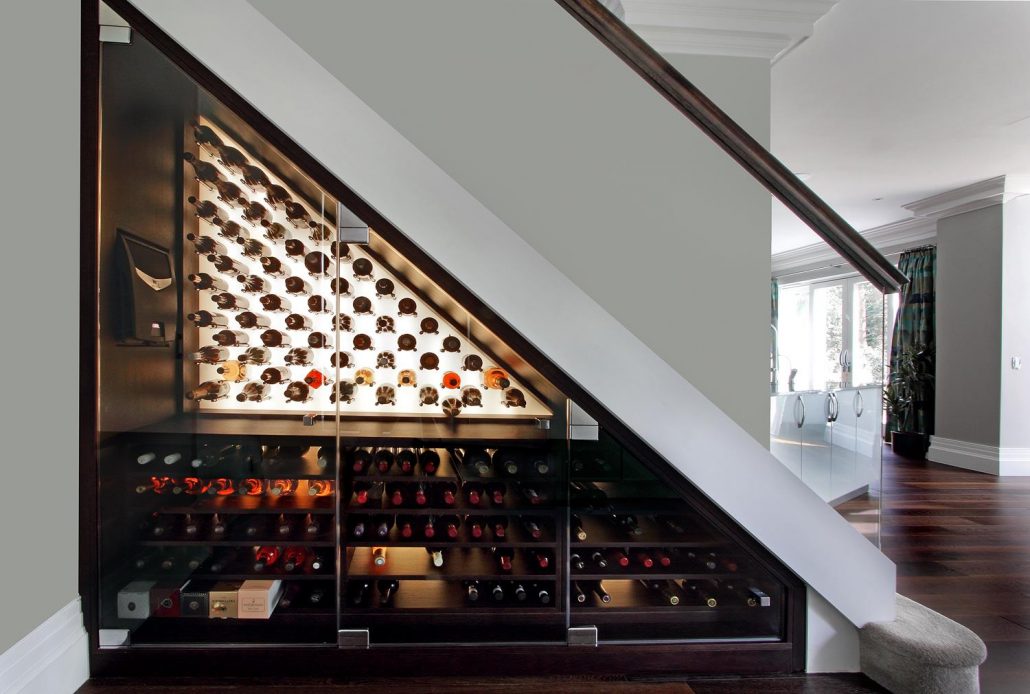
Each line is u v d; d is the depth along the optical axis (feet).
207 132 4.62
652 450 4.96
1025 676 5.08
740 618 5.01
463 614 4.86
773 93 8.95
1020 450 14.08
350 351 4.81
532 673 4.86
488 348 4.86
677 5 6.85
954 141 10.93
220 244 4.72
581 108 7.02
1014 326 13.99
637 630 4.97
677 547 4.99
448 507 4.88
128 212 4.61
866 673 4.95
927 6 6.78
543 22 6.94
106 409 4.58
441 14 6.88
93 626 4.57
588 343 4.80
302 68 4.55
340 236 4.68
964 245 14.93
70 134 4.49
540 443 4.91
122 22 4.51
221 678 4.63
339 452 4.83
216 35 4.49
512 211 7.03
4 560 3.90
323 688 4.57
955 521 10.14
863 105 9.37
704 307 7.11
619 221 7.07
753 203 7.09
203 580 4.70
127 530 4.65
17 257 4.09
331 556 4.81
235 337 4.76
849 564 4.99
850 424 5.66
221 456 4.75
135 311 4.63
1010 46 7.60
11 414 4.00
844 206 15.79
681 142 7.06
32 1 4.21
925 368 16.56
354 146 4.57
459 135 6.95
